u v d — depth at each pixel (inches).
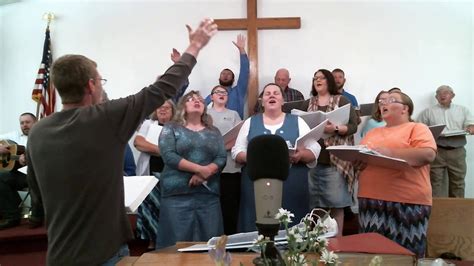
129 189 69.3
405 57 196.2
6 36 210.4
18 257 152.0
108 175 53.7
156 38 203.8
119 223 56.1
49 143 53.5
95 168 52.9
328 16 198.5
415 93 195.9
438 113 187.3
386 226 93.6
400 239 91.9
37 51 208.8
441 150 179.2
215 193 113.5
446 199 94.8
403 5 196.5
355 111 142.9
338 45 198.2
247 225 102.7
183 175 110.8
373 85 197.2
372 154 87.0
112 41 205.3
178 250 57.1
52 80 56.9
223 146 117.2
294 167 105.2
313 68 198.5
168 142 112.7
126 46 204.7
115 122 54.0
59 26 207.2
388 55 196.9
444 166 178.7
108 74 205.2
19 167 165.0
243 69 187.8
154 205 148.6
